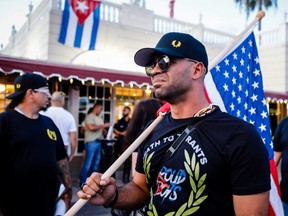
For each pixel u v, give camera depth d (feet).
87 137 19.31
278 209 6.04
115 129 20.06
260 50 40.16
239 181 3.34
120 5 28.48
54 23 24.97
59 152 7.98
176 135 3.96
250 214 3.25
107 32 27.35
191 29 33.40
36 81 7.32
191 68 4.08
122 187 4.51
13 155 6.69
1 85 19.07
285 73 37.09
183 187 3.55
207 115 3.90
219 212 3.41
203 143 3.61
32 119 7.29
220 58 5.82
